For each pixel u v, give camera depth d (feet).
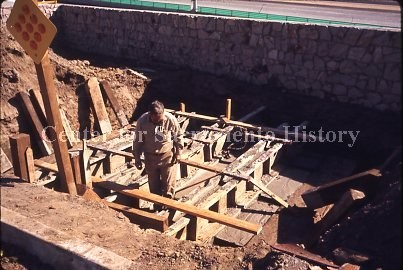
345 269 12.45
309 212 20.48
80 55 37.09
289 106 28.27
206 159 25.00
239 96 29.78
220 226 19.65
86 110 28.17
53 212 15.92
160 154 18.57
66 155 17.58
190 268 13.23
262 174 23.72
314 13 43.39
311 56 27.68
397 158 20.89
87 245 13.25
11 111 24.73
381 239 14.12
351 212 17.20
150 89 31.53
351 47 26.21
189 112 30.45
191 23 31.76
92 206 16.72
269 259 12.82
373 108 26.35
